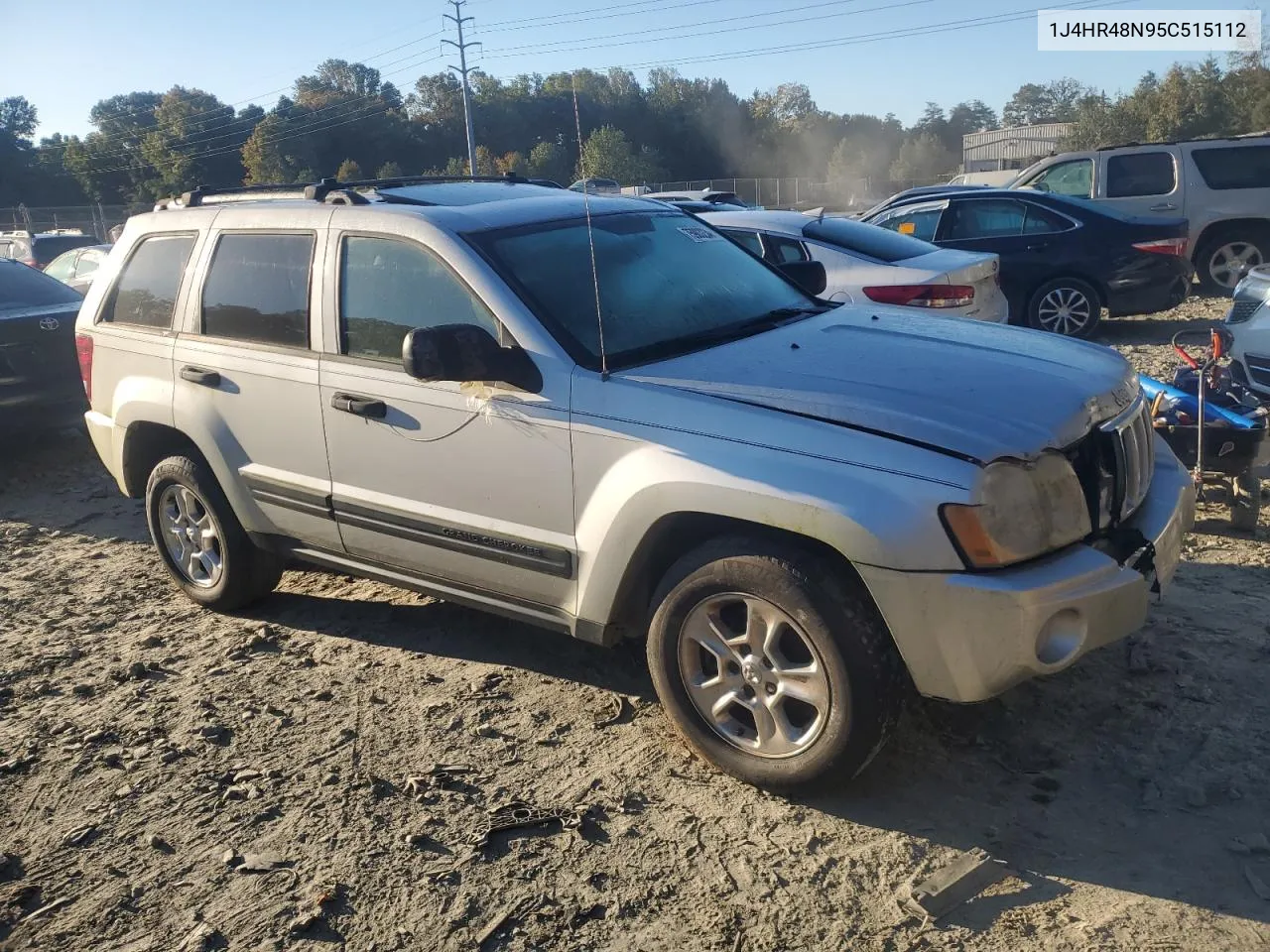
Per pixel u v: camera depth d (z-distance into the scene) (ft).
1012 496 9.73
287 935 9.56
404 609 16.69
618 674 14.01
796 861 10.02
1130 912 9.01
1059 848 9.93
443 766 12.05
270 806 11.51
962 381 11.05
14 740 13.30
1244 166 43.06
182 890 10.29
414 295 13.12
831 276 25.21
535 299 12.35
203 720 13.48
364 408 13.33
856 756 10.34
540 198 14.64
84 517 23.20
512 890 9.93
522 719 13.00
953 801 10.73
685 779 11.46
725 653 11.11
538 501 12.08
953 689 9.88
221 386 15.20
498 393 12.16
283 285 14.57
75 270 55.72
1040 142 210.79
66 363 26.91
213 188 17.30
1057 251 35.42
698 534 11.43
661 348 12.36
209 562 16.87
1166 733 11.53
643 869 10.08
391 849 10.63
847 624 10.03
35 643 16.30
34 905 10.22
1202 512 17.79
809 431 10.26
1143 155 44.16
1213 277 44.09
